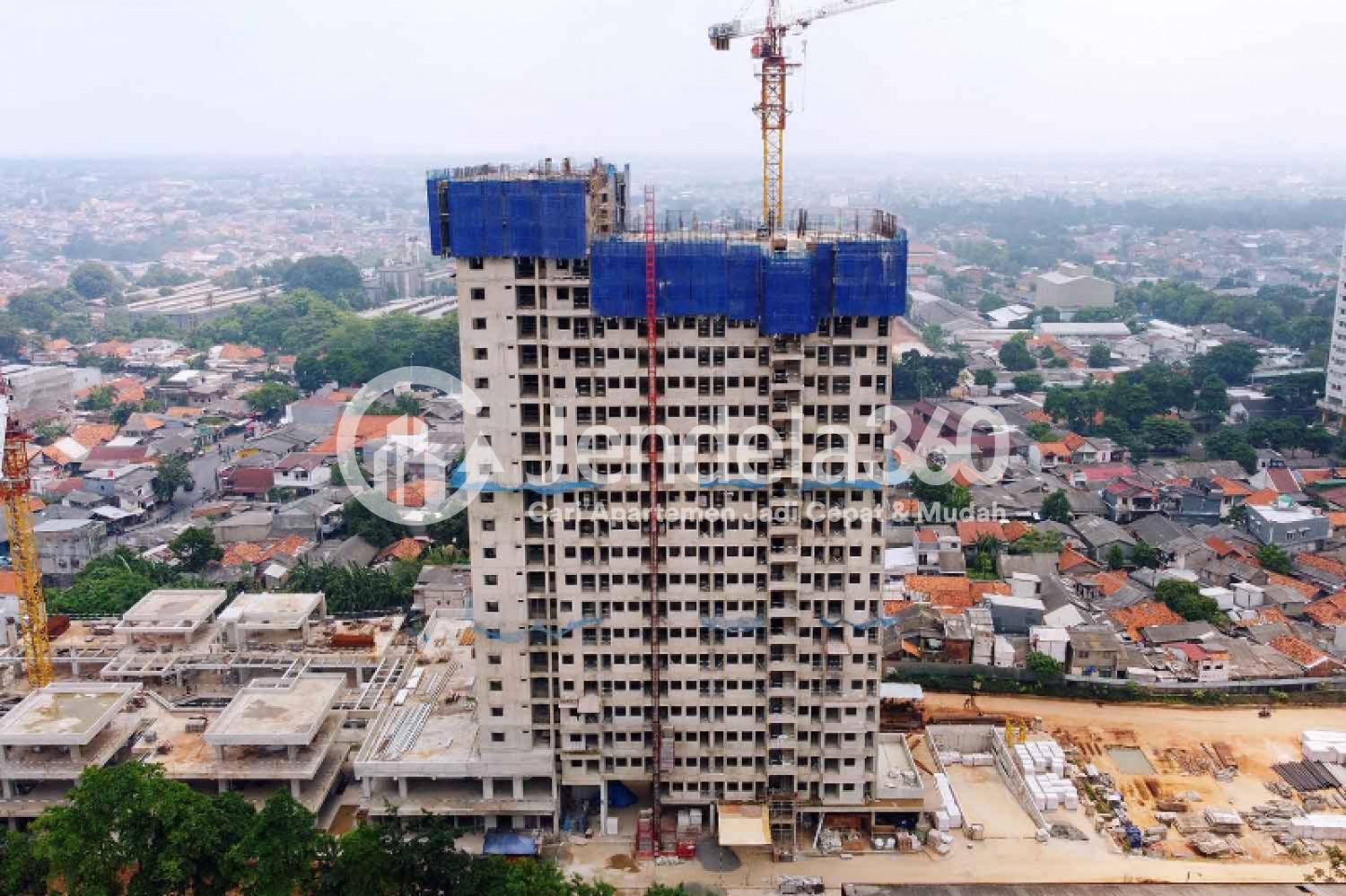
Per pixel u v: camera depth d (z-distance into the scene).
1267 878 158.00
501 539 156.88
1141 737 197.25
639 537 157.62
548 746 165.12
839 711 162.88
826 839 164.75
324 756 173.00
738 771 165.38
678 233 157.75
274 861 139.25
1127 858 162.62
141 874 142.62
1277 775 185.62
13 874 144.12
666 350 152.12
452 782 168.38
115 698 178.62
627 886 155.38
